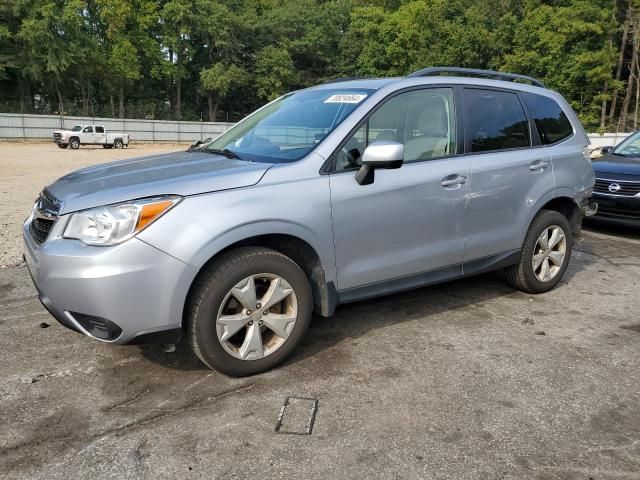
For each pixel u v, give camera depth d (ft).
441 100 13.57
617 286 17.26
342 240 11.46
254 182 10.43
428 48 162.91
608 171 25.29
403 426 9.19
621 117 155.43
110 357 11.68
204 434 8.89
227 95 200.44
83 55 150.92
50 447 8.52
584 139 17.04
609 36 151.02
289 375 10.92
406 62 167.02
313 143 11.66
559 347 12.46
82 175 11.67
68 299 9.41
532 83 16.94
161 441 8.70
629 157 27.37
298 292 10.98
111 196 9.62
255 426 9.12
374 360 11.64
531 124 15.55
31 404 9.77
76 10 150.71
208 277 9.97
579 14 147.33
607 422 9.43
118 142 124.88
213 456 8.34
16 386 10.41
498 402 10.01
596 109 153.79
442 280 13.61
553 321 14.07
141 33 173.78
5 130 132.26
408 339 12.76
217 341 10.18
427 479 7.88
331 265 11.41
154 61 180.14
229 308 10.44
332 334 13.00
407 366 11.39
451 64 154.92
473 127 14.03
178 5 175.83
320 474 7.95
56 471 7.96
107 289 9.16
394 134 12.50
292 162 11.10
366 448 8.57
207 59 199.31
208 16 183.21
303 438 8.81
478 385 10.62
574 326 13.75
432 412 9.64
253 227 10.18
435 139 13.28
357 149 11.80
